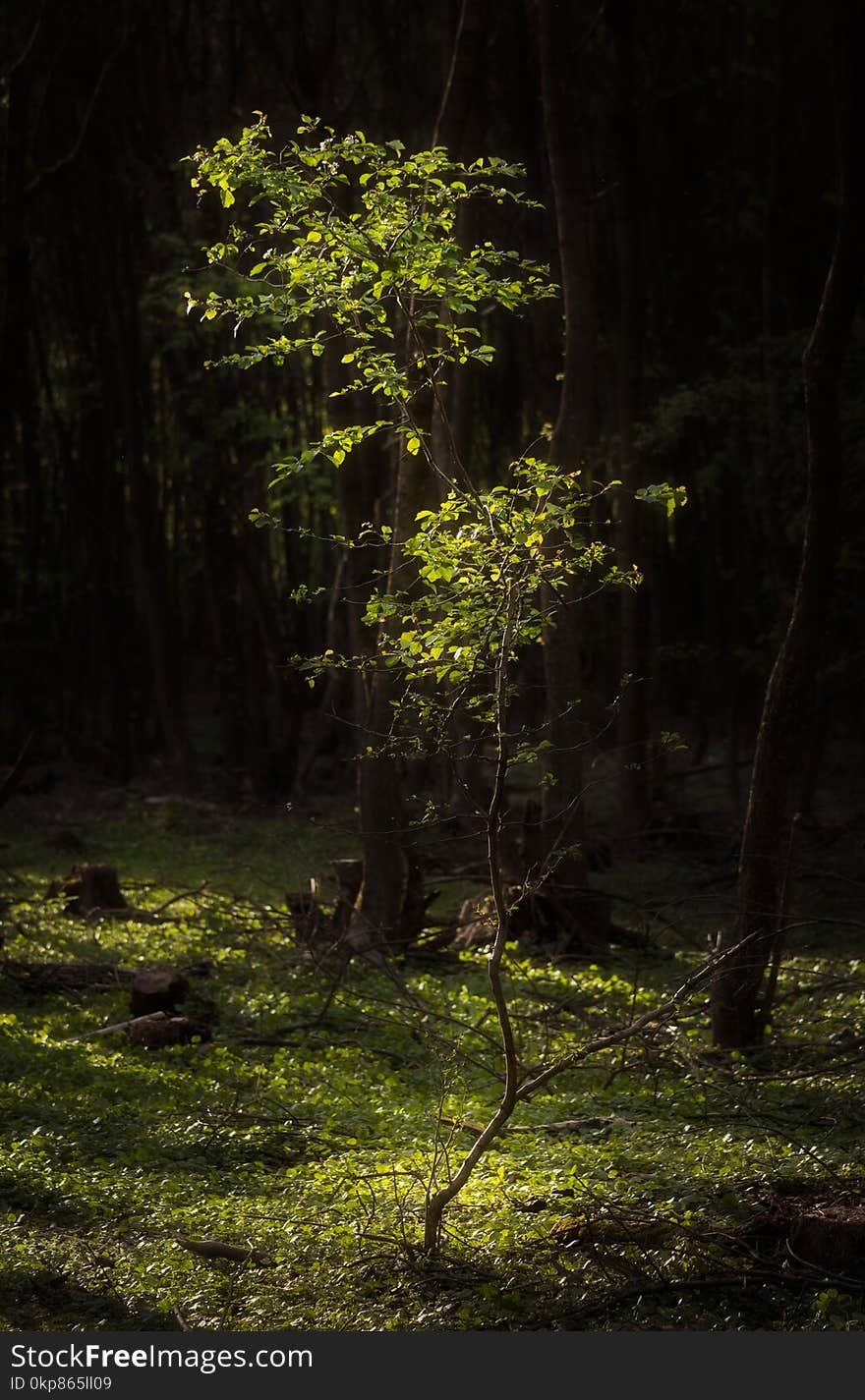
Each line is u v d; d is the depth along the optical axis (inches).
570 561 299.1
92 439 1464.1
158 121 1245.7
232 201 312.3
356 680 955.3
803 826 908.0
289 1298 293.1
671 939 740.0
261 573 1470.2
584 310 681.0
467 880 894.4
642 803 1035.3
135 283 1339.8
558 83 681.6
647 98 1167.6
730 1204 321.4
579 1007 555.2
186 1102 436.8
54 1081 456.1
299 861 1008.9
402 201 304.0
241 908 749.9
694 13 1178.6
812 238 1103.0
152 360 1486.2
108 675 1475.1
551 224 888.9
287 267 301.3
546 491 285.4
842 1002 560.1
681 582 1552.7
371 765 677.3
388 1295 292.7
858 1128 401.7
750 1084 448.8
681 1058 468.8
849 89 470.3
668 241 1229.7
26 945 687.7
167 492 1523.1
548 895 690.8
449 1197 307.1
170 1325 278.4
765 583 1024.2
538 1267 301.4
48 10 1082.7
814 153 1105.4
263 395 1328.7
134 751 1598.2
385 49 1101.1
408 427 304.8
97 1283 297.9
